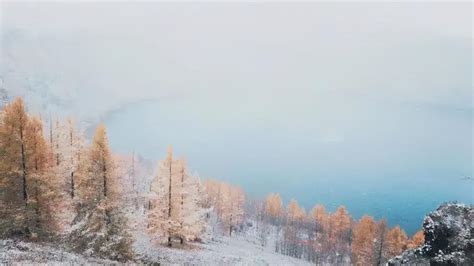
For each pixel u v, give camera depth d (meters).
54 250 25.62
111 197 29.72
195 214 46.09
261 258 48.75
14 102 28.62
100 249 28.39
